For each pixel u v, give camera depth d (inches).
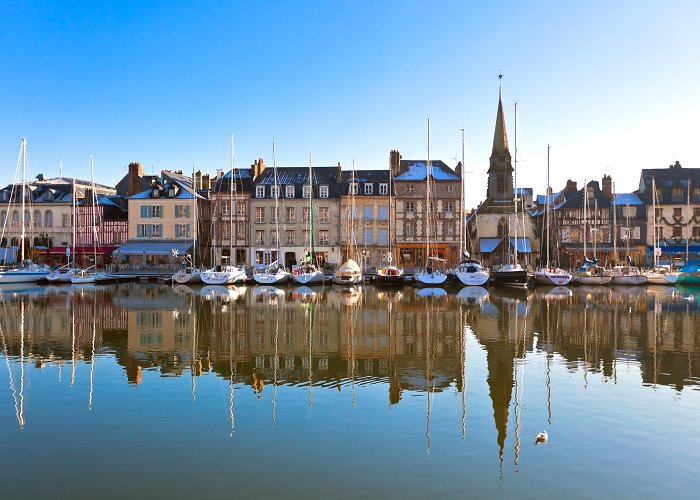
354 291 1953.7
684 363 764.0
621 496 386.6
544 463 437.1
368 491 390.6
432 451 459.2
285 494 386.0
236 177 2923.2
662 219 2923.2
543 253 3191.4
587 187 3002.0
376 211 2805.1
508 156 2930.6
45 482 401.4
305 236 2827.3
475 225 3002.0
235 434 494.0
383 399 597.0
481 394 617.0
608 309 1375.5
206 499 378.3
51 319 1176.2
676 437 490.0
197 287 2126.0
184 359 785.6
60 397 599.5
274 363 762.8
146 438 483.8
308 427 511.8
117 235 2891.2
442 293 1867.6
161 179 3063.5
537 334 992.2
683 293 1889.8
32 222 2930.6
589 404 581.0
